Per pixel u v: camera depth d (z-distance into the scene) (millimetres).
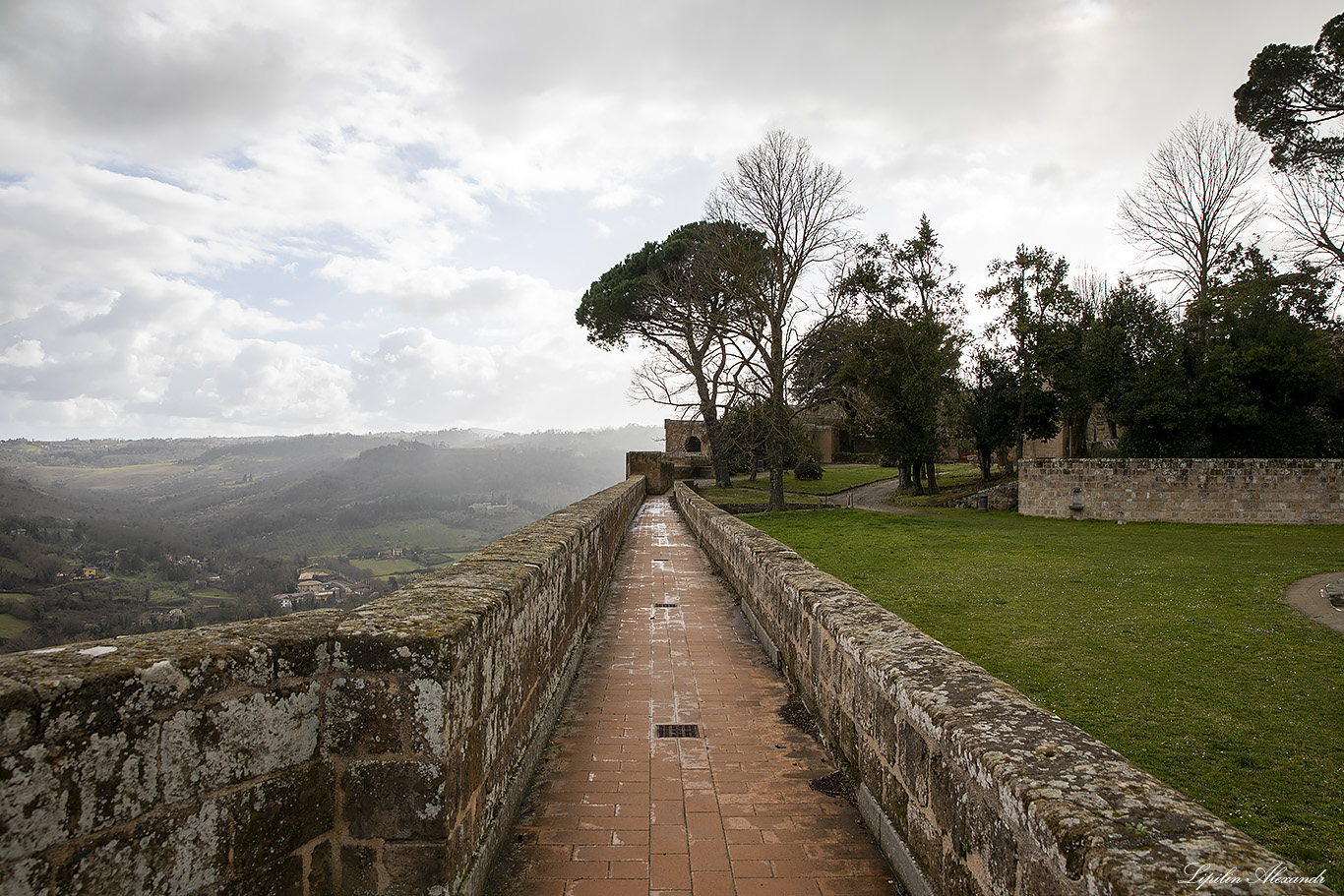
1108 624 7977
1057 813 1759
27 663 1844
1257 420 22500
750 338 22719
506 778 3398
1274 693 5641
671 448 47844
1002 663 6543
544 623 4562
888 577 11070
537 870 3062
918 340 27422
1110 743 4727
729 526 10359
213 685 2107
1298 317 25406
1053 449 38281
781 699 5391
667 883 2957
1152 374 23812
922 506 26594
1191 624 7910
